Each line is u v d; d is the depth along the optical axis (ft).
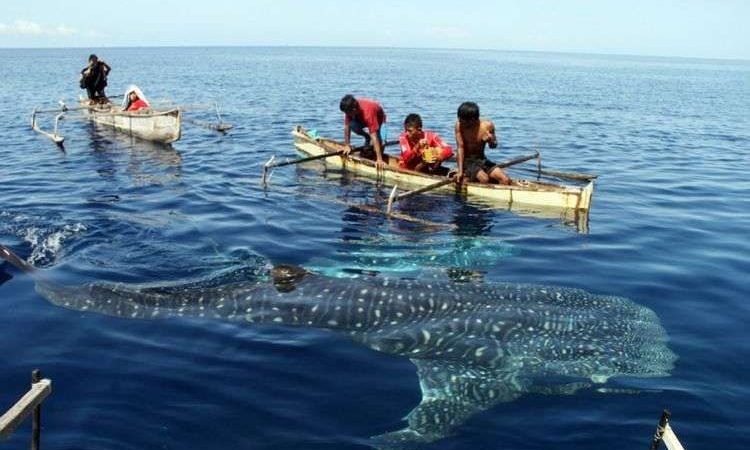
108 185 46.65
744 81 299.99
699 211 42.04
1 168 52.29
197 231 35.68
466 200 43.98
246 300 25.23
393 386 20.01
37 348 22.08
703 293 27.84
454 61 493.36
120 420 18.02
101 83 84.12
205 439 17.29
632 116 105.91
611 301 24.73
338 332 23.32
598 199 45.21
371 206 41.98
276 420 18.17
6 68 245.45
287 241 34.37
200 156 59.57
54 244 32.83
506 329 21.80
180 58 483.92
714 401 19.20
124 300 25.75
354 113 51.03
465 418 18.15
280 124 82.74
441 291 24.17
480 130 44.65
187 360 21.53
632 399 19.13
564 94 153.99
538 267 30.76
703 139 79.20
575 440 17.30
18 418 12.56
